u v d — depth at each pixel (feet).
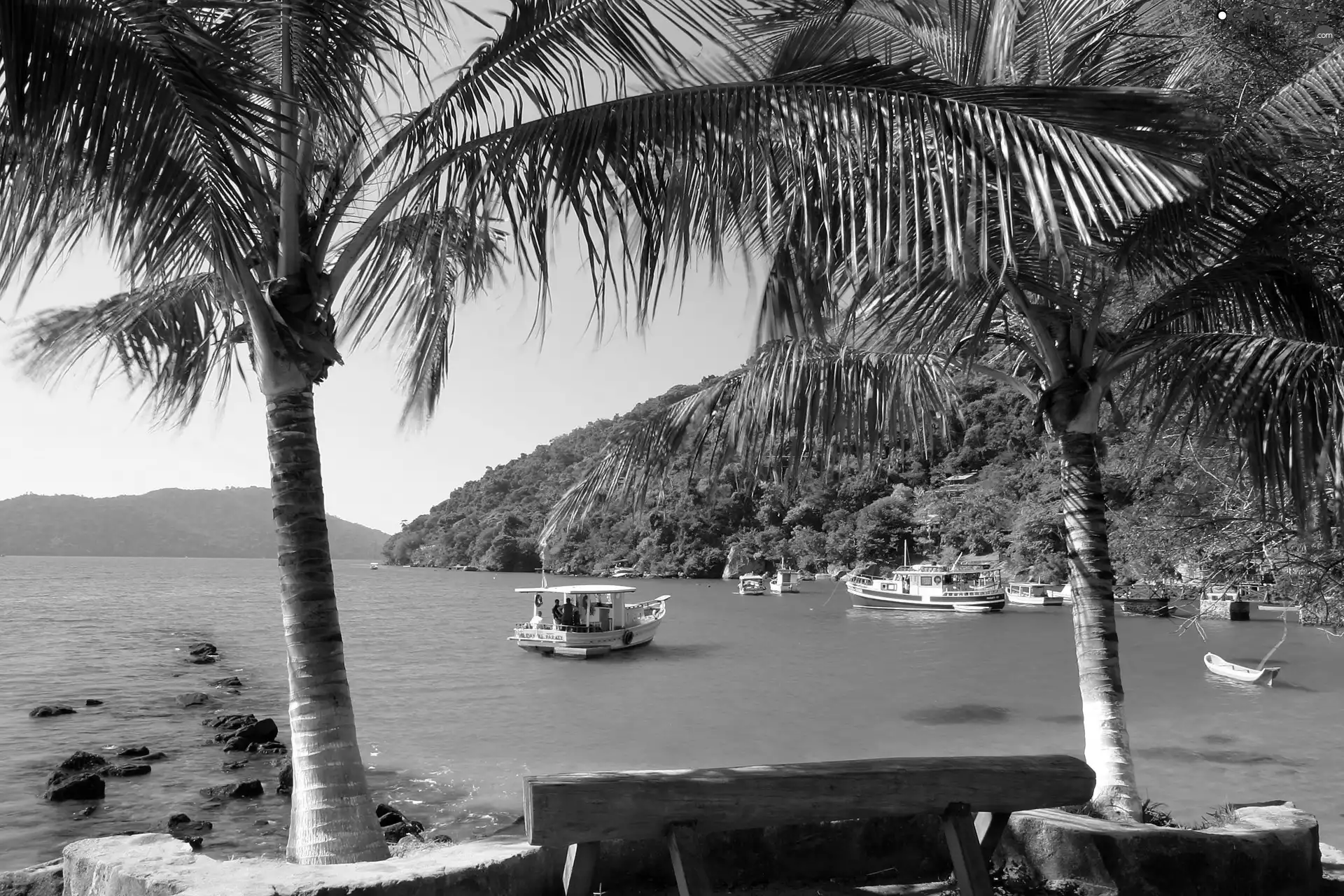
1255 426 17.87
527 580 451.94
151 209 12.78
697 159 14.82
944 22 21.90
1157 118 13.88
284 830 38.47
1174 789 43.73
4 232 12.54
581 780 11.25
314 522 16.67
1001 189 13.39
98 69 11.85
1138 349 21.29
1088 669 21.13
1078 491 21.80
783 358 24.35
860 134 14.32
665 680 93.09
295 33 15.76
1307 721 63.10
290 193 16.30
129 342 22.02
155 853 12.98
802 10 18.67
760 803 11.68
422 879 11.59
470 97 16.12
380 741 59.47
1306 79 17.87
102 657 108.68
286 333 16.26
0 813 40.50
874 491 294.25
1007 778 12.78
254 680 90.68
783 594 278.26
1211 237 19.67
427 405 23.34
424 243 19.86
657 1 14.96
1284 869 15.34
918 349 22.57
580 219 14.75
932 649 125.08
